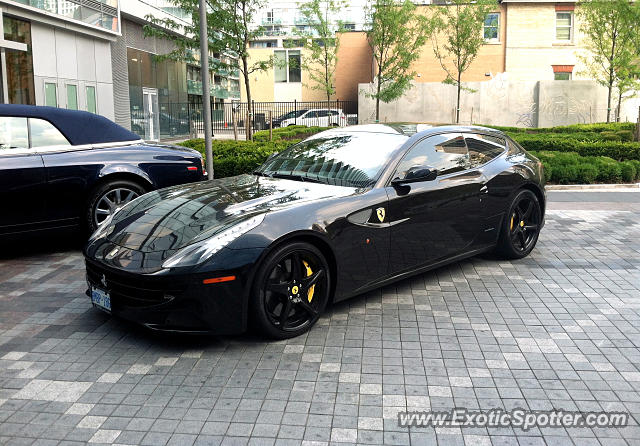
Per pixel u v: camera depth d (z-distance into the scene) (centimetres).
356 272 427
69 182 590
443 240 491
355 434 280
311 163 493
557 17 2964
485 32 2977
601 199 939
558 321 423
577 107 2681
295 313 402
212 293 358
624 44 2272
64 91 1875
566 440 276
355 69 3716
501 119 2706
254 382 333
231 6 1417
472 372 344
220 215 399
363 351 373
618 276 529
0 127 572
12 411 304
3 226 564
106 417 298
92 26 1970
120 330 410
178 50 1453
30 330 411
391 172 455
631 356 365
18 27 1647
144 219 418
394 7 2225
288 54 3991
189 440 277
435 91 2711
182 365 355
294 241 388
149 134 2577
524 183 561
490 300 468
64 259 592
